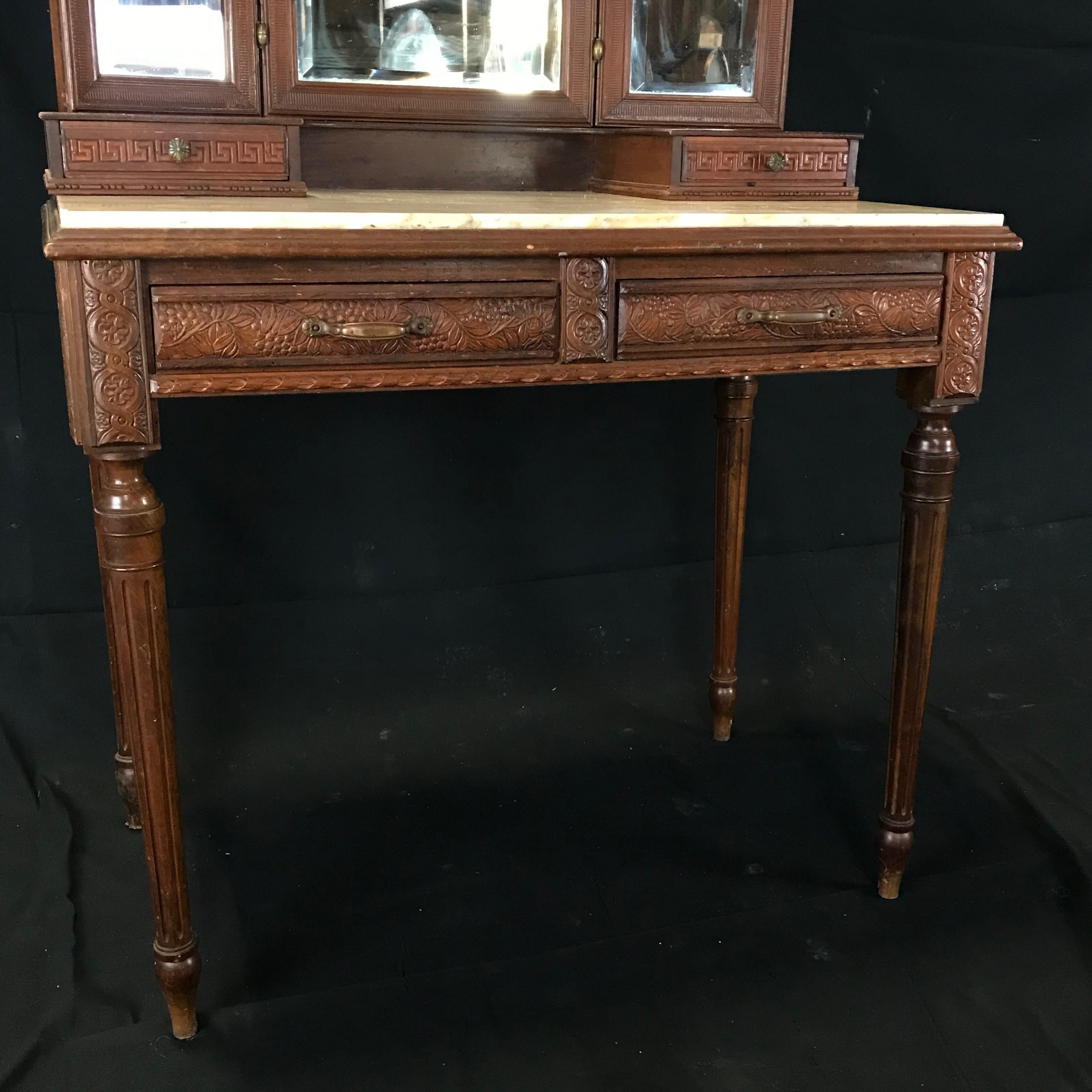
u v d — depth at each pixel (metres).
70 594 1.82
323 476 1.90
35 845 1.58
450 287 1.14
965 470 2.20
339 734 1.89
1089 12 2.03
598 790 1.77
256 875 1.55
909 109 2.02
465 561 2.00
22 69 1.65
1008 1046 1.27
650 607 2.08
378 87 1.48
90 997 1.31
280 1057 1.24
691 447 2.08
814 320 1.25
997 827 1.67
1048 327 2.16
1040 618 2.17
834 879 1.56
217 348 1.08
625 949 1.42
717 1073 1.23
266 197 1.36
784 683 2.07
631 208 1.26
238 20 1.40
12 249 1.69
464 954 1.41
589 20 1.54
